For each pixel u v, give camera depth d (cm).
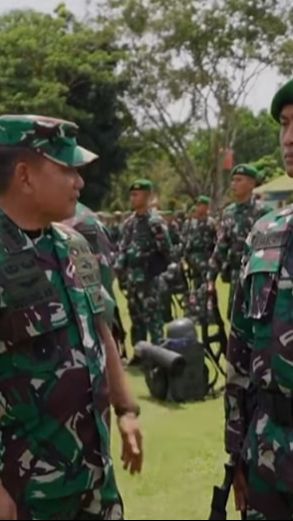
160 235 801
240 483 238
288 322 221
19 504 214
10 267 211
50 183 214
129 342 867
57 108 2089
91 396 217
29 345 211
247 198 710
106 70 2562
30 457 213
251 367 232
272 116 231
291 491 219
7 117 216
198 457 461
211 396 634
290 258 225
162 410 593
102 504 222
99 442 218
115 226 1409
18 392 212
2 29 2098
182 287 909
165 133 3148
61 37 2297
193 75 2845
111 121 2719
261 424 227
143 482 413
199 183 3347
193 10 2672
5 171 215
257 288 229
